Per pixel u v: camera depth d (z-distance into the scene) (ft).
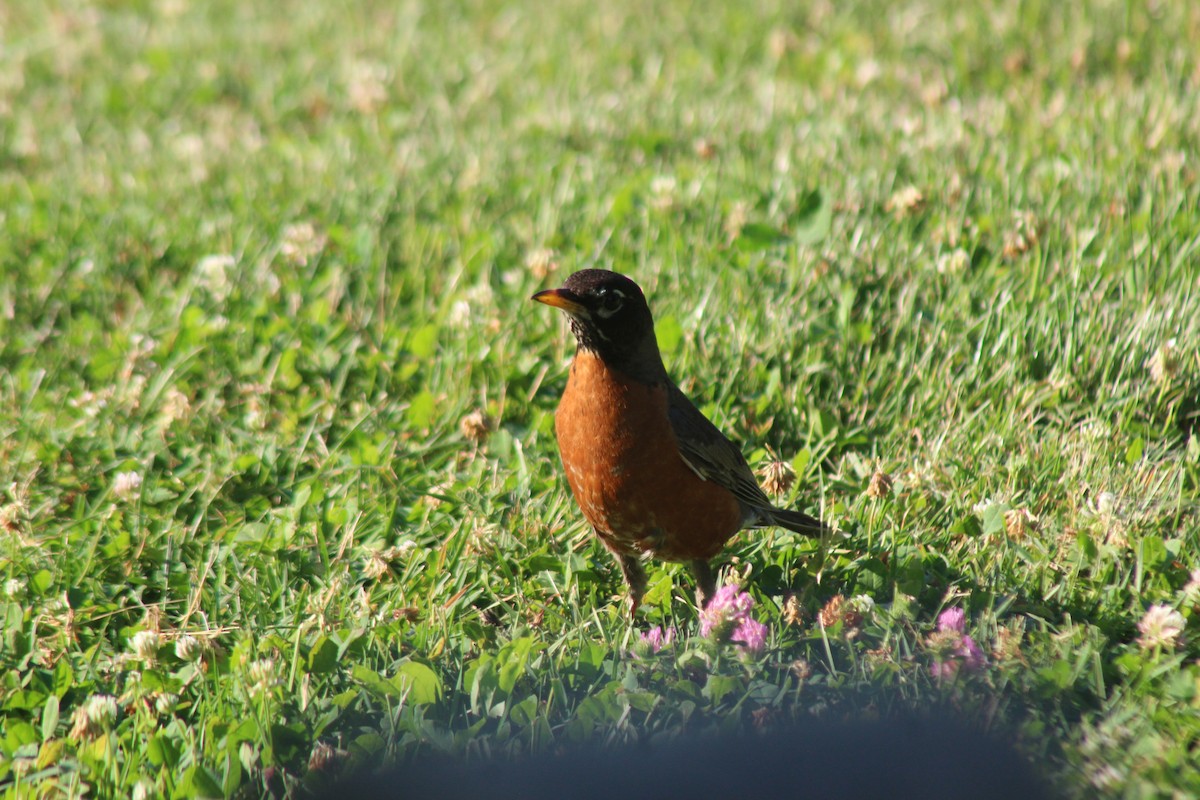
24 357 37.52
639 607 25.31
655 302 36.22
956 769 18.79
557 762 19.57
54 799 19.62
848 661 22.00
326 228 43.57
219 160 51.96
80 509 29.25
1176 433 29.22
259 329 36.47
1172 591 23.41
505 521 27.84
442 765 19.60
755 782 19.11
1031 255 35.58
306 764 20.24
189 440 32.07
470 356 33.88
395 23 68.49
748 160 45.68
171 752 20.18
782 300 34.63
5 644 23.91
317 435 31.65
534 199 44.75
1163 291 32.76
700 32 62.08
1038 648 21.38
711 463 24.29
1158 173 38.42
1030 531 25.50
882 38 57.41
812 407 31.32
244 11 73.26
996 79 51.70
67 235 44.47
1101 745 18.81
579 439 24.23
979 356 31.65
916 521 26.94
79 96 62.23
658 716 20.56
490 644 23.73
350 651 23.11
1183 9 53.52
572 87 56.75
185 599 25.79
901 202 38.88
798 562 26.32
